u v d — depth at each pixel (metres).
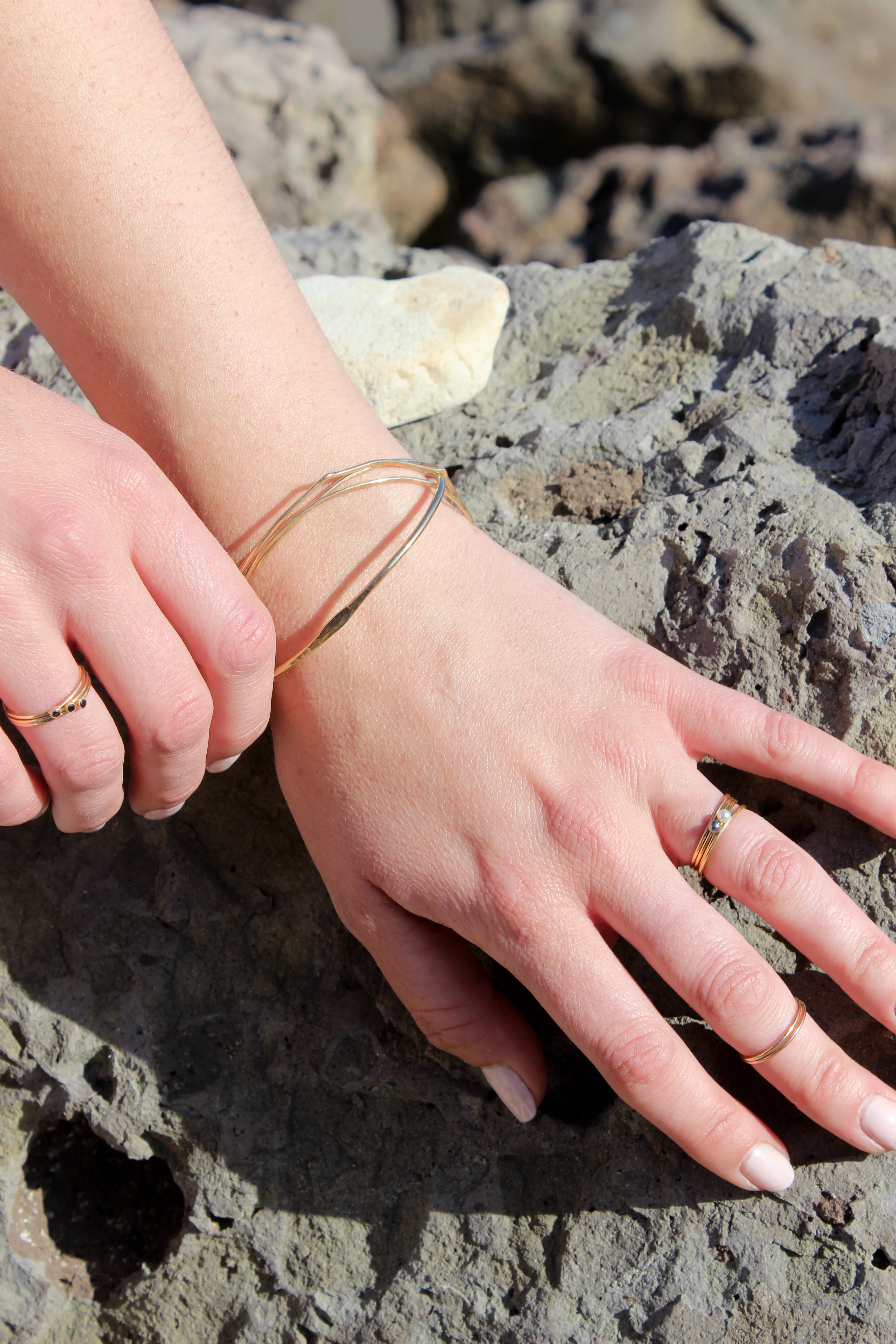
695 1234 0.49
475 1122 0.51
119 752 0.45
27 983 0.53
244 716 0.47
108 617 0.44
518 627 0.49
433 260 0.69
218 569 0.46
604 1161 0.50
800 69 1.43
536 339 0.63
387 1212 0.52
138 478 0.45
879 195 1.11
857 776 0.47
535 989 0.47
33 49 0.47
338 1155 0.52
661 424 0.58
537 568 0.54
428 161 1.48
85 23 0.48
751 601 0.51
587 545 0.54
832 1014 0.49
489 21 1.72
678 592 0.53
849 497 0.53
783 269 0.60
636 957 0.50
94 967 0.53
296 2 1.75
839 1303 0.48
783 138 1.23
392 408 0.60
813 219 1.13
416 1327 0.50
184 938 0.53
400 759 0.48
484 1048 0.49
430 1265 0.50
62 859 0.54
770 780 0.50
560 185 1.32
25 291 0.49
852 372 0.56
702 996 0.45
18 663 0.44
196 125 0.50
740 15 1.44
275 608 0.49
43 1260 0.54
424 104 1.44
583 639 0.49
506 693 0.48
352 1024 0.52
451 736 0.48
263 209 1.01
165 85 0.49
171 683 0.45
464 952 0.49
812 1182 0.48
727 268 0.61
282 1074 0.52
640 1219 0.49
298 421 0.50
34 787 0.46
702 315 0.60
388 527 0.49
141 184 0.48
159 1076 0.52
